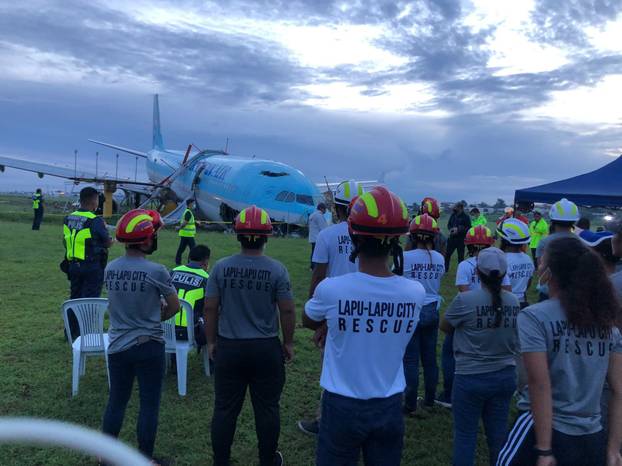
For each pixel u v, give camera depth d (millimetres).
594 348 2051
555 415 2062
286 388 5031
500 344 2986
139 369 3330
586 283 2031
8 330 6520
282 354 3342
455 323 3061
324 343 2582
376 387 2172
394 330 2189
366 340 2168
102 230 5770
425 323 4281
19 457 3549
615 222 3164
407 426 4324
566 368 2039
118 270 3307
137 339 3279
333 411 2188
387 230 2178
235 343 3195
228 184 24625
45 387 4770
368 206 2197
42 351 5758
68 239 5715
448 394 4719
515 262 4227
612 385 2121
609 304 2027
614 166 10172
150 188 31031
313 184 25703
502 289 3104
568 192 9562
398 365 2234
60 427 1057
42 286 9258
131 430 4023
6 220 25234
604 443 2082
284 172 24391
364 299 2172
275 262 3312
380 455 2234
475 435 3072
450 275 12383
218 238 19938
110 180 27781
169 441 3900
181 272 5055
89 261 5738
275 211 23266
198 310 4973
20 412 4238
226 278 3221
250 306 3205
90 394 4633
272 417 3305
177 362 4707
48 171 27828
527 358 2059
